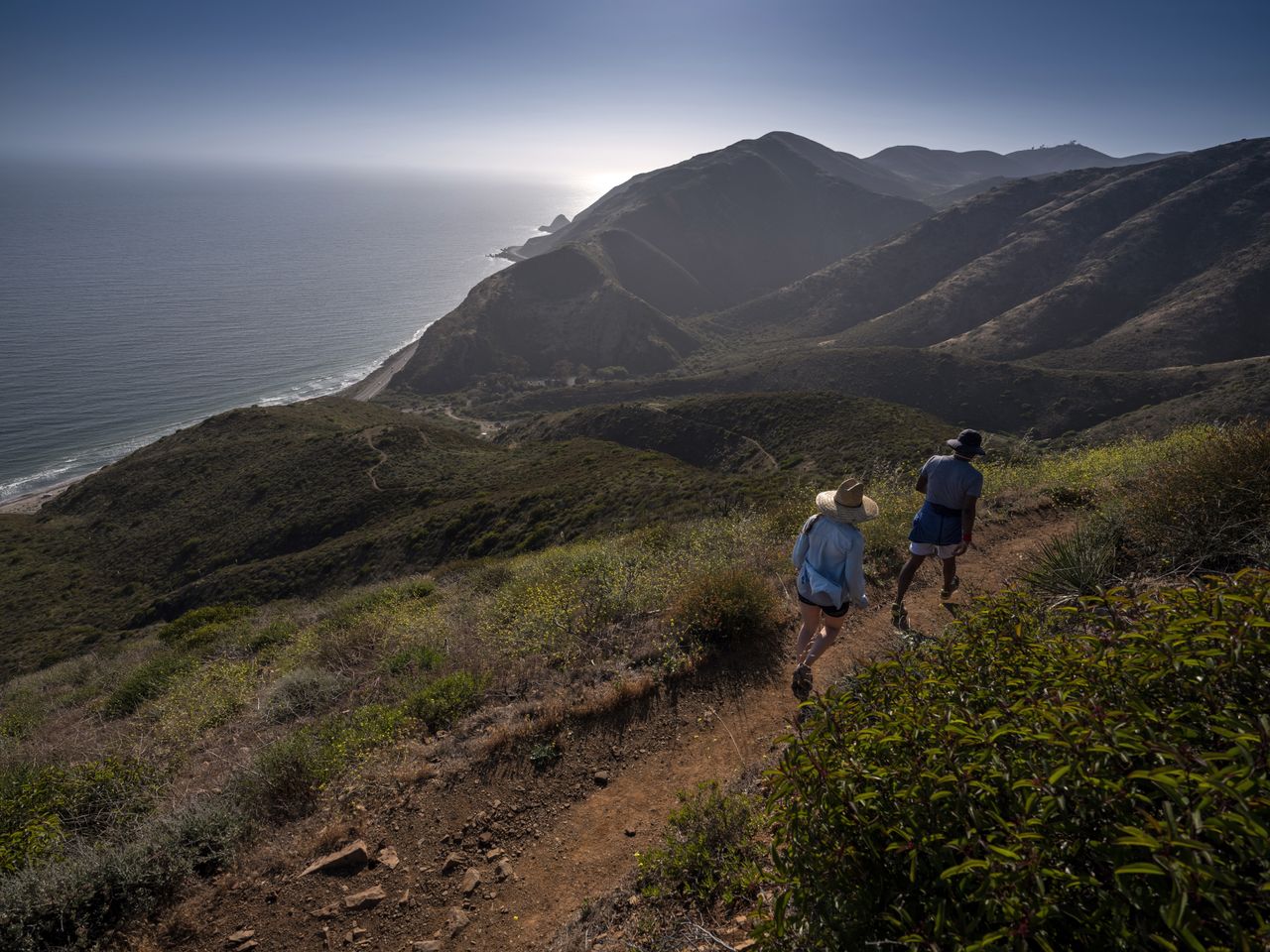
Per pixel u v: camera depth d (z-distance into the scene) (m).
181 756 6.39
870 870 1.79
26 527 64.19
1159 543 4.38
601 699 4.95
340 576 36.47
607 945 2.83
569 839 3.73
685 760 4.25
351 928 3.31
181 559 51.62
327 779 4.60
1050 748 1.69
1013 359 153.12
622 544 10.41
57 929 3.44
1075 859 1.52
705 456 65.69
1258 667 1.65
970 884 1.56
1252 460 4.22
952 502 4.94
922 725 1.93
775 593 6.24
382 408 97.50
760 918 2.18
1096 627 2.94
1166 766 1.54
